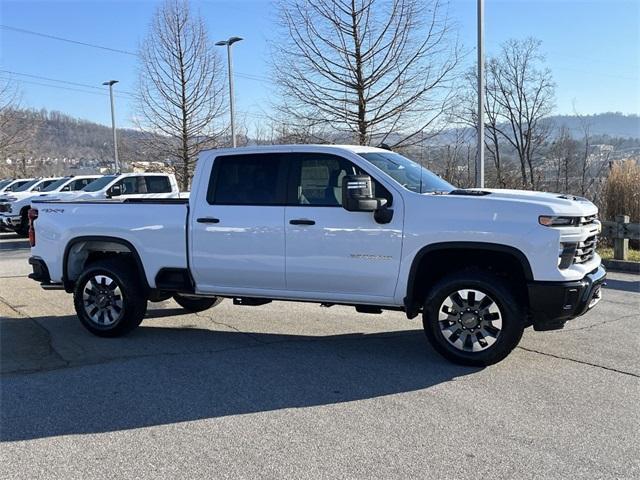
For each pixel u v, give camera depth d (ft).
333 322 24.35
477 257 18.10
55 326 23.99
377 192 18.53
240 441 13.17
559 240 16.66
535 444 12.84
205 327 23.73
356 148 19.86
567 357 18.92
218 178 20.70
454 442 12.98
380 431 13.60
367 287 18.74
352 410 14.88
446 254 18.21
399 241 18.08
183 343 21.35
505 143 131.64
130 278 21.75
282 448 12.80
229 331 23.06
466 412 14.61
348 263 18.74
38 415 14.79
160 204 21.38
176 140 91.86
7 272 38.50
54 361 19.22
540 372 17.53
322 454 12.49
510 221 17.04
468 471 11.69
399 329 23.12
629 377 17.04
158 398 15.88
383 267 18.37
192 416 14.64
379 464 12.02
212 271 20.68
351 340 21.53
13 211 66.33
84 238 22.39
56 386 16.85
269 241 19.65
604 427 13.69
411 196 18.17
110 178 58.08
